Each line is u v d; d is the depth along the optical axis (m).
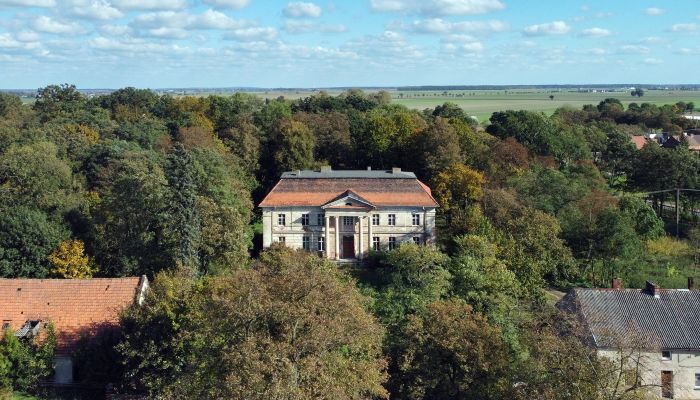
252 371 38.47
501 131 143.62
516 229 87.62
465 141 125.00
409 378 51.41
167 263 77.56
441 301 59.62
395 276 75.81
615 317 61.12
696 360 59.16
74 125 139.00
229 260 79.31
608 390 42.88
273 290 45.00
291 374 39.03
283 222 99.69
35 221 79.56
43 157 97.56
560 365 43.72
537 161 123.00
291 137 135.38
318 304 43.62
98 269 80.81
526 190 102.12
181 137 131.62
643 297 63.25
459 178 104.50
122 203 81.44
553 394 42.34
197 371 43.97
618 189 134.75
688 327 60.34
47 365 55.97
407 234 99.00
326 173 104.31
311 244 99.62
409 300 69.44
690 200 122.75
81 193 97.56
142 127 142.00
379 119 136.50
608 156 149.00
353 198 98.00
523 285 76.94
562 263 86.44
